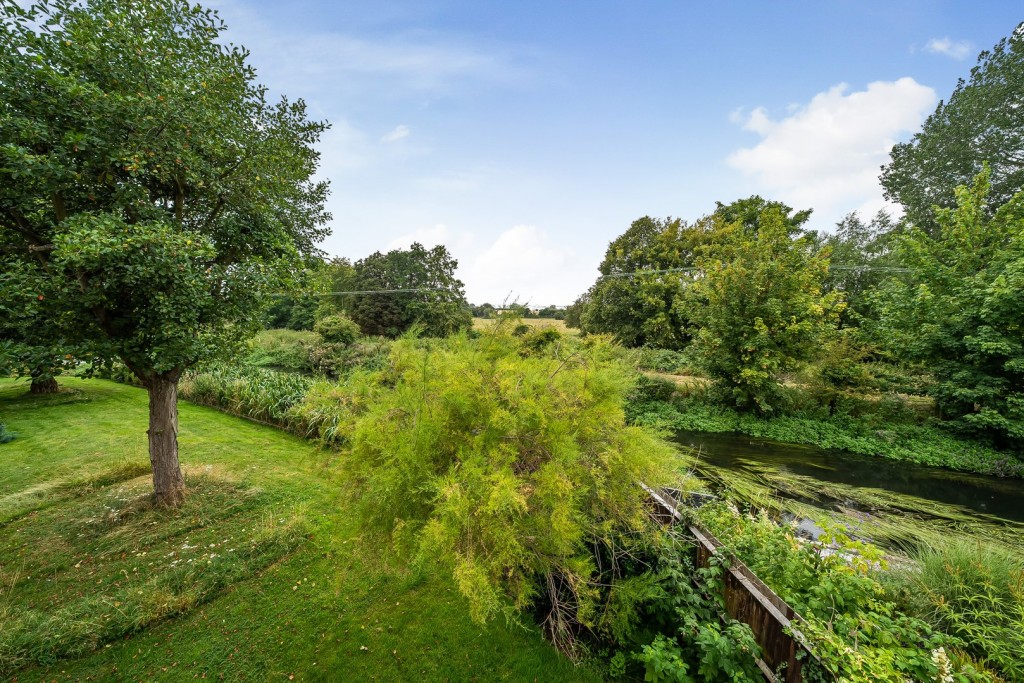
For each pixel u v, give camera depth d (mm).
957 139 20109
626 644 2881
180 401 10852
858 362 11977
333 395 3311
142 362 4000
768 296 11203
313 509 5051
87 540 4273
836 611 2422
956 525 5789
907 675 1903
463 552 2246
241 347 5027
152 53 3703
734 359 11500
